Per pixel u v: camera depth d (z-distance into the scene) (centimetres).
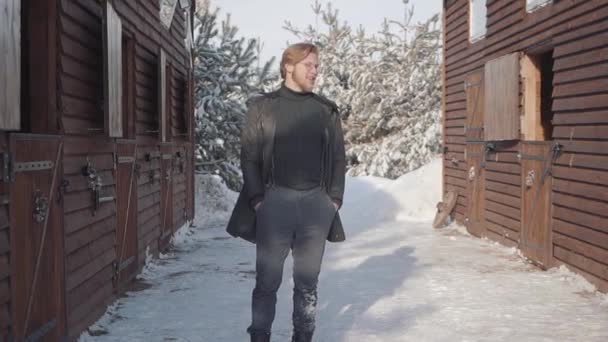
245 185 360
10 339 334
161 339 460
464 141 1163
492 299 585
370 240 1036
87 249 499
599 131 623
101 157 551
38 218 376
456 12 1209
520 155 855
